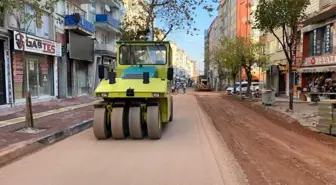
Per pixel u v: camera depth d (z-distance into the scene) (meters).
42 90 23.22
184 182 5.91
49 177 6.17
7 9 10.36
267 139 10.16
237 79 59.94
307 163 7.35
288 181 6.04
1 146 8.09
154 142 9.50
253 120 15.12
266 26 17.64
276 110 18.73
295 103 24.30
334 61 22.78
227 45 39.19
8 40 18.08
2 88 17.83
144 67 11.55
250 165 7.08
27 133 9.89
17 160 7.43
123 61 11.88
